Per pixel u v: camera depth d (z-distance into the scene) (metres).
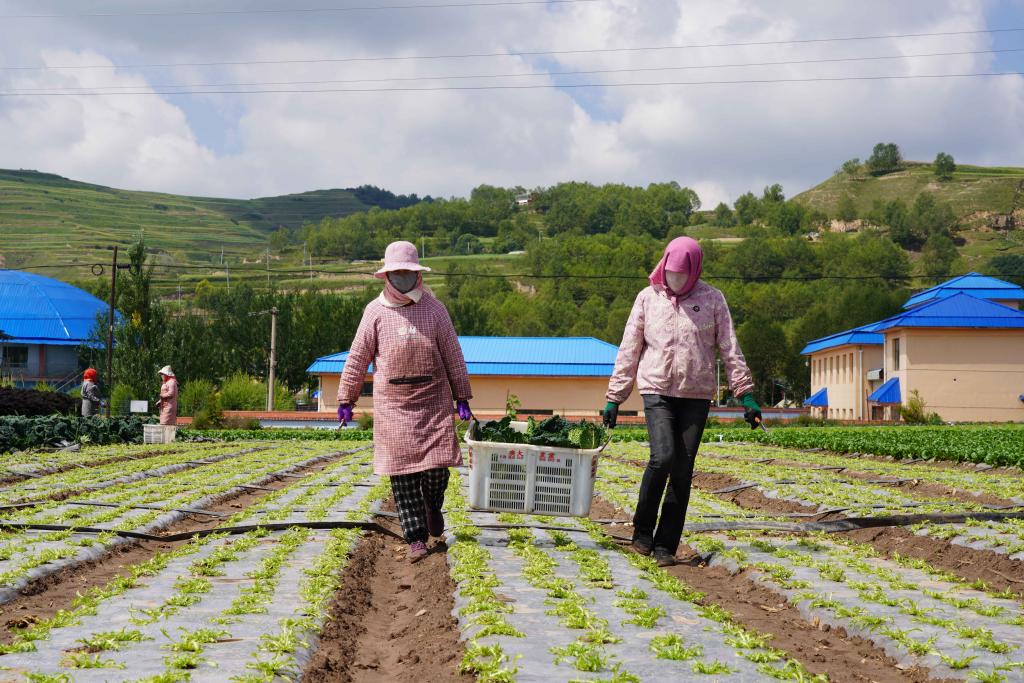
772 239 135.00
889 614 6.14
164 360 50.50
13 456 19.66
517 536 8.98
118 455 20.94
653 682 4.60
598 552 8.31
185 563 7.67
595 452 8.11
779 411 68.94
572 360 52.50
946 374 55.94
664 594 6.68
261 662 4.75
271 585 6.79
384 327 8.00
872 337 63.97
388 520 11.09
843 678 5.02
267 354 71.69
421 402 8.01
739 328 96.75
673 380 8.00
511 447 8.20
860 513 10.80
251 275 179.75
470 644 5.31
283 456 22.66
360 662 5.48
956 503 11.64
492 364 51.91
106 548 8.37
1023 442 23.78
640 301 8.23
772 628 6.12
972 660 5.03
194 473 16.94
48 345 65.38
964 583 7.32
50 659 4.80
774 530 9.88
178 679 4.44
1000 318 55.56
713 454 24.11
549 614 5.98
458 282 139.38
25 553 7.75
